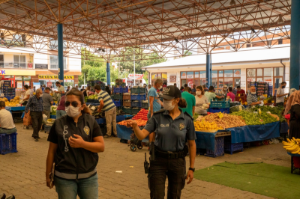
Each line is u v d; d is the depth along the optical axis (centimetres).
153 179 303
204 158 708
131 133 876
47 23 2434
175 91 305
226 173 569
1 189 482
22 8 2000
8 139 766
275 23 2256
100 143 264
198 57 3478
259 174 561
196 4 1797
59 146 260
